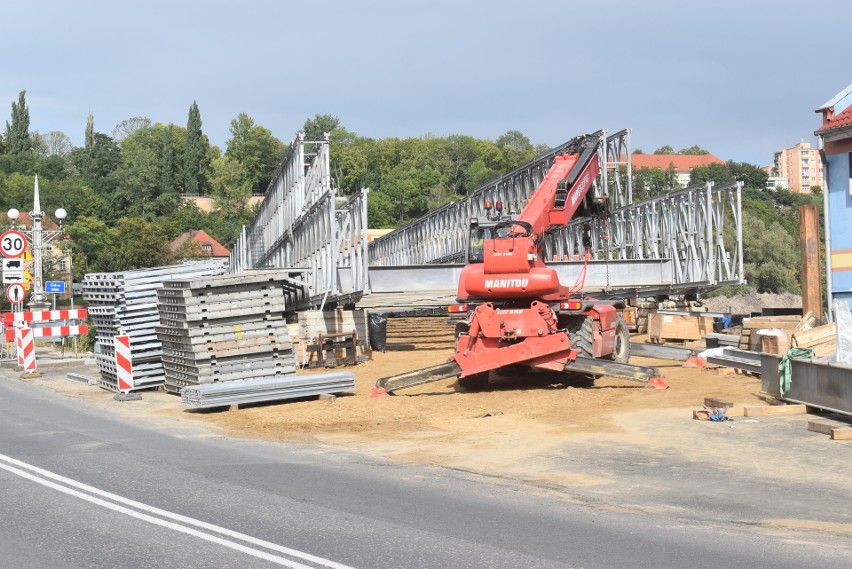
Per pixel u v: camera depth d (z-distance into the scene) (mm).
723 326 28641
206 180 169000
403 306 31203
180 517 8656
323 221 27906
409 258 54156
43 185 136250
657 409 15734
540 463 11680
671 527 8273
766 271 70688
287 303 33781
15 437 14227
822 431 13062
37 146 187750
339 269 28109
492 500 9492
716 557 7227
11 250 30750
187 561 7148
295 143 31750
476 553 7332
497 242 18422
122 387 19969
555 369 18375
